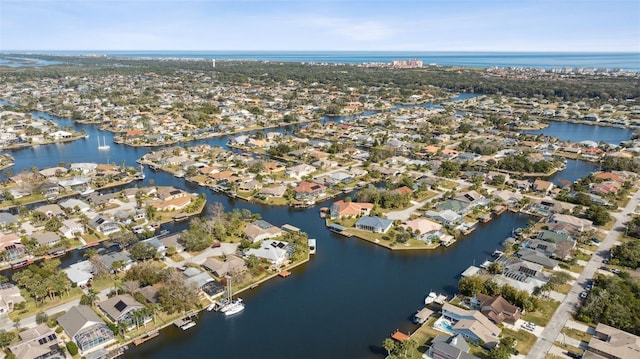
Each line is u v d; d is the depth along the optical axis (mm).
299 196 197125
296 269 139125
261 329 108938
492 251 151250
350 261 144625
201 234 149000
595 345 96312
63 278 119938
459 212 179375
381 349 101875
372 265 142000
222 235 154500
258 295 123812
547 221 171125
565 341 101500
